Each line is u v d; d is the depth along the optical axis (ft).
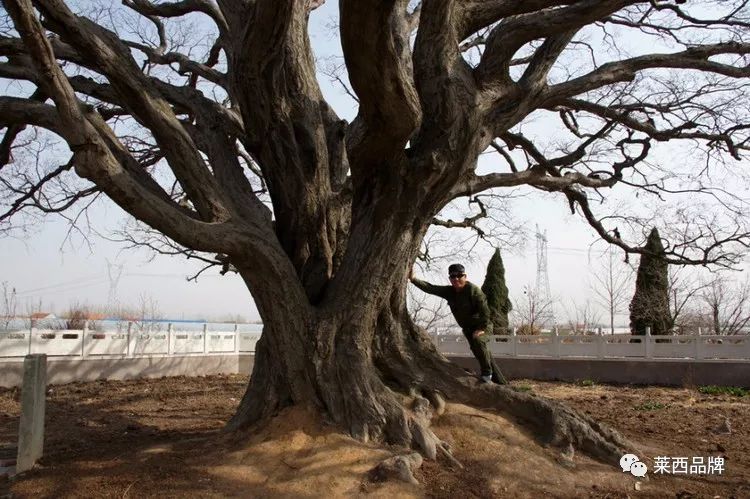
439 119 24.14
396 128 21.98
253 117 26.63
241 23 27.32
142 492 19.57
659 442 29.89
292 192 26.91
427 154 23.94
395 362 25.54
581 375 70.13
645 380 66.90
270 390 24.38
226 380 63.93
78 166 19.34
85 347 59.11
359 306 24.43
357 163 24.44
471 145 24.64
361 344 24.38
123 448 25.72
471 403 25.48
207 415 40.60
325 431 22.53
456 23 25.29
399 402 23.98
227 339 73.00
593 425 25.52
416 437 22.50
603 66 28.63
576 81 27.94
